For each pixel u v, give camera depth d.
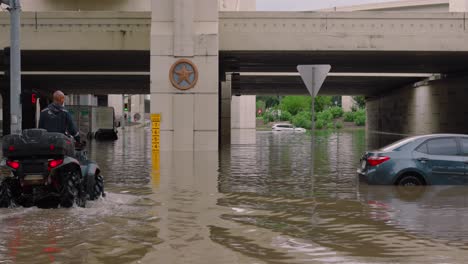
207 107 29.95
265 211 10.54
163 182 15.64
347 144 41.12
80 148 11.62
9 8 18.69
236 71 48.47
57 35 33.41
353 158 25.97
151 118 29.80
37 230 8.62
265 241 7.91
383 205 11.20
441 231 8.61
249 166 21.20
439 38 33.41
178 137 30.02
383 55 36.19
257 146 38.19
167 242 7.82
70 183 10.59
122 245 7.63
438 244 7.73
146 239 8.01
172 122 29.97
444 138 13.84
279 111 132.00
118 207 10.95
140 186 14.65
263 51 33.84
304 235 8.33
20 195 10.89
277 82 61.28
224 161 23.72
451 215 10.04
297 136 60.62
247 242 7.84
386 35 33.44
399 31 33.44
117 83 62.88
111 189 13.98
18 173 10.30
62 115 11.16
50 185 10.72
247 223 9.29
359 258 6.96
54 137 10.38
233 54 35.81
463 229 8.78
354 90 76.94
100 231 8.56
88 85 65.56
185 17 29.86
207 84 29.92
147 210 10.59
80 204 10.83
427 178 13.60
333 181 16.02
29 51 34.34
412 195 12.44
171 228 8.83
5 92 55.41
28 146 10.32
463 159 13.66
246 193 13.23
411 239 8.05
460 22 33.38
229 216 9.97
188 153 28.33
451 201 11.62
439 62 42.03
